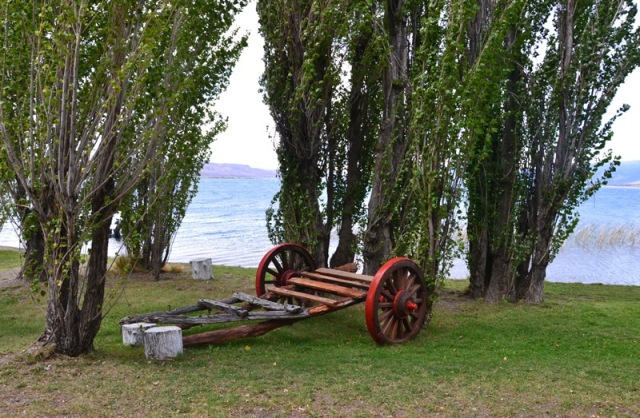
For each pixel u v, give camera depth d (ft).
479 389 22.24
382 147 44.32
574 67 41.78
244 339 31.37
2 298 42.55
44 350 25.14
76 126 25.26
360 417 19.22
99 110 24.90
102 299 26.48
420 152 35.63
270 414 19.48
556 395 21.62
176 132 28.37
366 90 47.01
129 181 26.35
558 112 42.96
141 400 20.58
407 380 23.32
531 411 20.01
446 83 33.14
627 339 32.78
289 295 34.09
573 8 42.39
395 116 43.42
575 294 50.47
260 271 38.45
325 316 38.34
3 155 23.65
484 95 34.06
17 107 24.95
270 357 27.20
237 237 129.18
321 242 45.21
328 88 42.22
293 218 44.16
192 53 29.71
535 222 45.06
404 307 31.17
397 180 42.80
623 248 101.24
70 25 23.68
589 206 314.55
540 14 44.14
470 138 34.22
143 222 49.32
